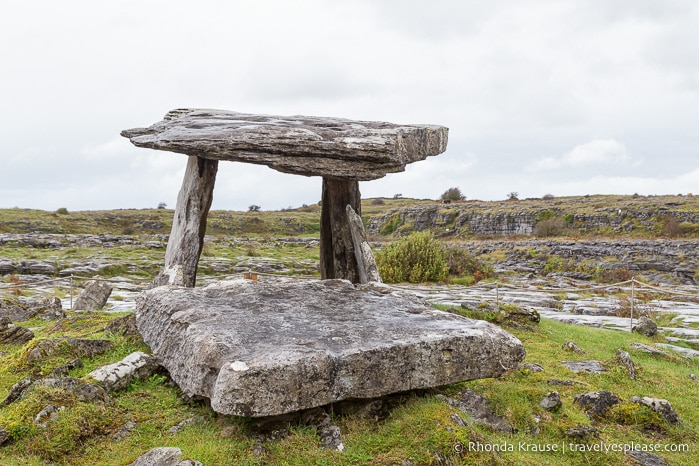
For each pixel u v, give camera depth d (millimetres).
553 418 7113
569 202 64938
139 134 11219
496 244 42281
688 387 9258
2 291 20141
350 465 5504
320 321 7148
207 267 29562
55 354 7508
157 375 7082
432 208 64438
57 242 37188
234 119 11016
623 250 35938
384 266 24391
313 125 10430
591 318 16328
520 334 11695
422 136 10805
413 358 6406
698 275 30562
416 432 5926
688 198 62094
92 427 5887
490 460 5742
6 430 5566
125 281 24734
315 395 5797
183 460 5184
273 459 5547
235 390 5391
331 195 13008
